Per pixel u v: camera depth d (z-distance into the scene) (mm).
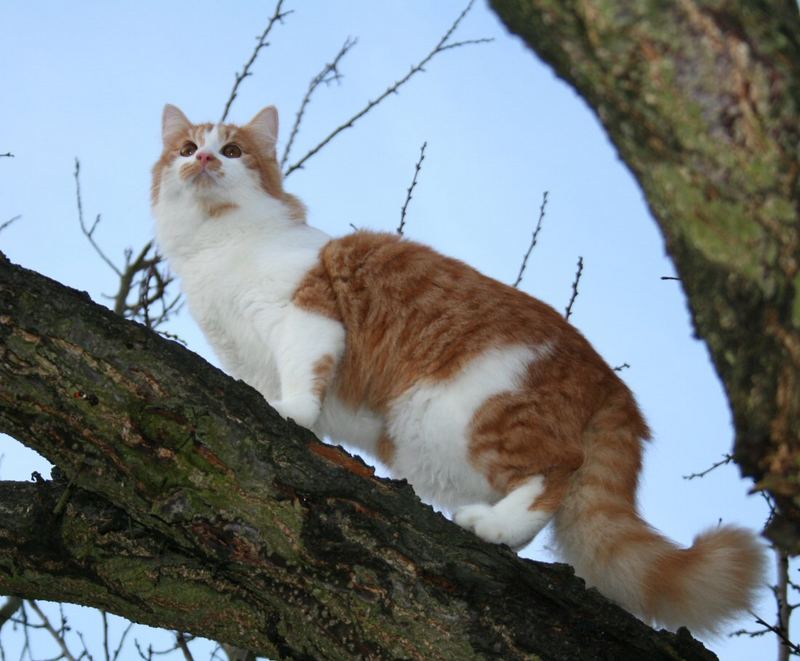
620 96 1756
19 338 2627
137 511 2641
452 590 2537
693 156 1715
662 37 1678
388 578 2533
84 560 2748
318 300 4125
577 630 2572
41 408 2635
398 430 3986
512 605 2551
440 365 3865
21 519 2779
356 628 2535
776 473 1796
